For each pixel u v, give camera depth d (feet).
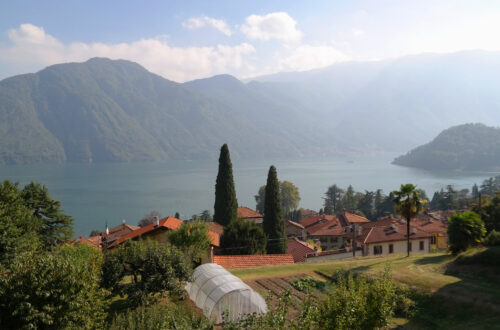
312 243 245.65
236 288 86.74
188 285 100.07
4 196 113.29
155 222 147.84
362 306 52.03
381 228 206.08
